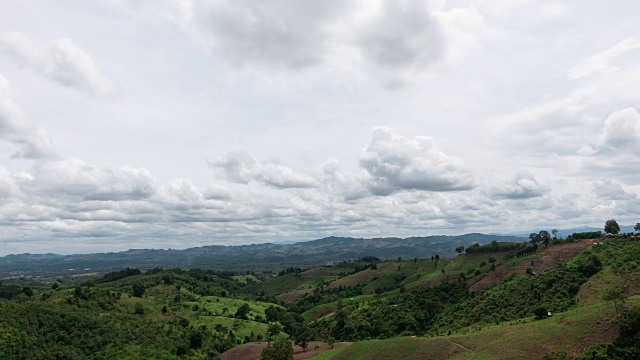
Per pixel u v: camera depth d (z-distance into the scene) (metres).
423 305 189.75
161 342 147.25
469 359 98.38
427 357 109.56
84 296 173.12
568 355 88.44
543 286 145.25
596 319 97.19
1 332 123.19
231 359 150.25
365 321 185.62
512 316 135.50
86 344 133.88
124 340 141.88
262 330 191.88
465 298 186.75
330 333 193.00
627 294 116.00
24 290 182.50
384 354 116.38
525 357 91.75
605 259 148.75
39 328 133.12
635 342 82.81
